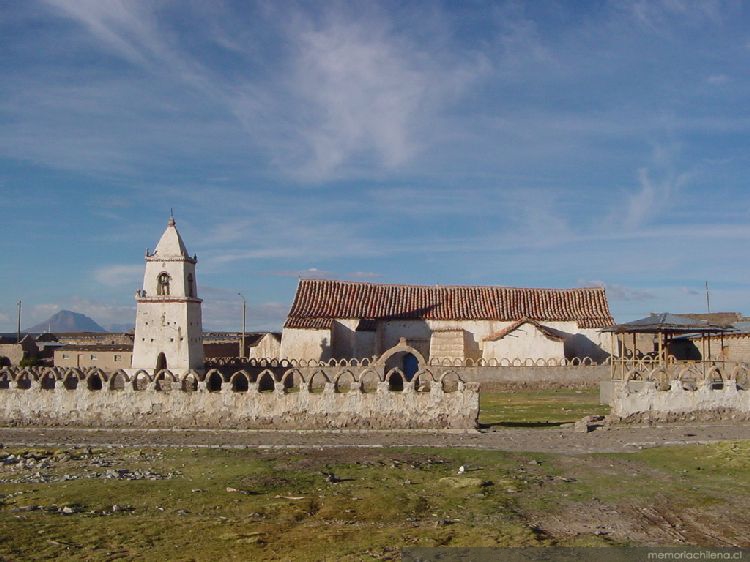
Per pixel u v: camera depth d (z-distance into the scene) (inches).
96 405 1652.3
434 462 1164.5
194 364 2322.8
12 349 3326.8
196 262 2405.3
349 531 738.2
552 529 746.2
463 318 2960.1
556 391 2453.2
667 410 1578.5
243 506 860.6
